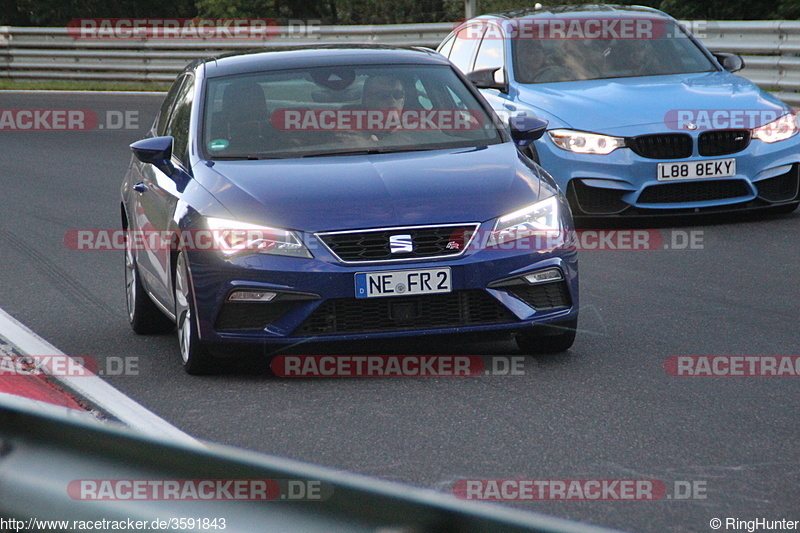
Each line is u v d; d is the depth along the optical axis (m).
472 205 18.38
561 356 19.25
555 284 18.80
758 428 14.59
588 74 35.47
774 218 33.50
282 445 14.28
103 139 62.59
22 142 62.72
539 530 4.15
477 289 18.03
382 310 17.92
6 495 5.27
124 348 21.25
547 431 14.62
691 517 11.22
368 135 20.95
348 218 17.97
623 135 31.81
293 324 17.72
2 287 28.19
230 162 20.02
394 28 75.06
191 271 18.25
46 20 126.62
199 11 112.56
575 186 32.16
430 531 4.25
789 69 49.19
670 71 36.03
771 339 20.02
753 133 32.47
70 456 5.39
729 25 50.97
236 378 18.34
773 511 11.37
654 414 15.37
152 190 21.50
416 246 17.94
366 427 15.01
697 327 21.20
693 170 31.95
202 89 22.19
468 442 14.17
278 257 17.77
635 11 38.44
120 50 91.12
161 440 5.16
